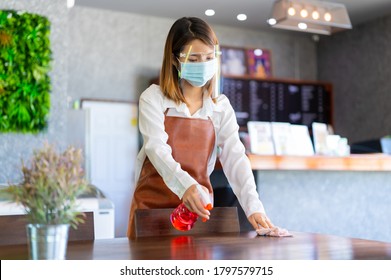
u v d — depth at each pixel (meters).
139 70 6.21
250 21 6.41
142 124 1.96
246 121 6.29
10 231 1.62
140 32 6.25
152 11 6.09
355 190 4.07
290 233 1.81
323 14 4.47
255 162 3.47
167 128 1.99
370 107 6.44
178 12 6.10
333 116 6.88
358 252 1.39
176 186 1.77
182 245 1.52
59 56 3.65
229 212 1.96
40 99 3.50
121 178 6.03
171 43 1.97
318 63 7.21
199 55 1.92
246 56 6.65
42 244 1.15
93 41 6.02
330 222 3.94
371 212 4.13
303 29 4.65
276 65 6.96
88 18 6.01
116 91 6.09
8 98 3.42
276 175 3.76
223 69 6.47
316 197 3.89
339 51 6.90
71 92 5.86
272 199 3.73
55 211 1.15
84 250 1.42
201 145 2.03
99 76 6.02
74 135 4.10
